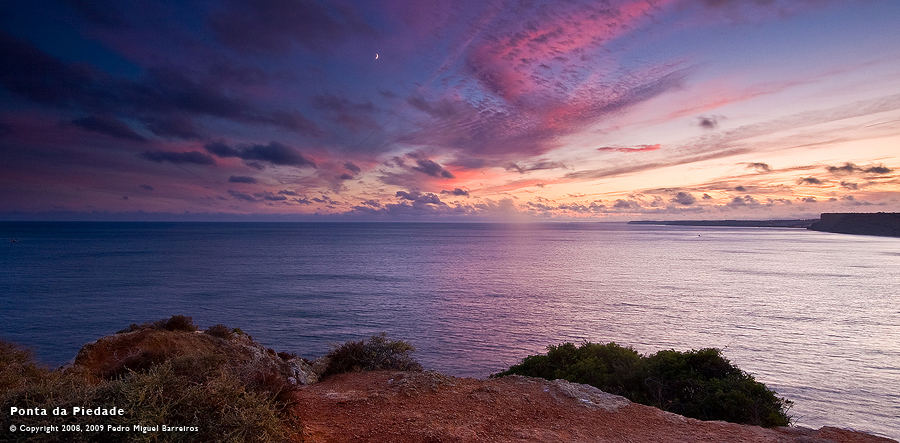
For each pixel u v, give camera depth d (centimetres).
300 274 12112
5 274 11144
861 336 5812
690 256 19162
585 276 12169
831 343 5453
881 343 5453
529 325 6350
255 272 12425
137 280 10425
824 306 7931
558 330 6066
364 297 8562
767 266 15100
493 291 9469
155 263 14350
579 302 8200
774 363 4634
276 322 6375
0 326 5878
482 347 5250
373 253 19838
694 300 8481
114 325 6003
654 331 6028
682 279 11656
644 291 9588
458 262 16038
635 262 16338
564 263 15888
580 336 5762
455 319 6712
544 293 9231
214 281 10512
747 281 11344
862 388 3912
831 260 17338
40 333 5553
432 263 15588
